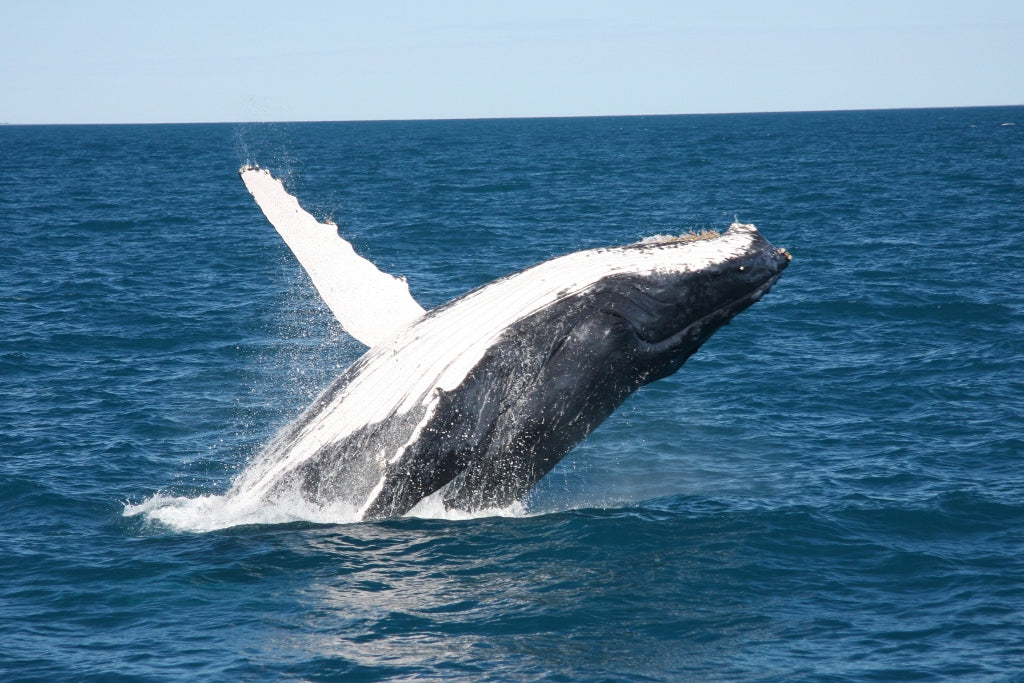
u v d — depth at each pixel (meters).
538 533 44.97
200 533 45.28
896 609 39.34
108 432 62.47
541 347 39.81
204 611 38.53
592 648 36.16
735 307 40.12
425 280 118.00
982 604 39.59
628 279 39.59
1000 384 73.62
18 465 55.47
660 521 47.28
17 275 124.38
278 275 125.75
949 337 89.31
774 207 199.12
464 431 41.06
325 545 42.91
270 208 44.41
